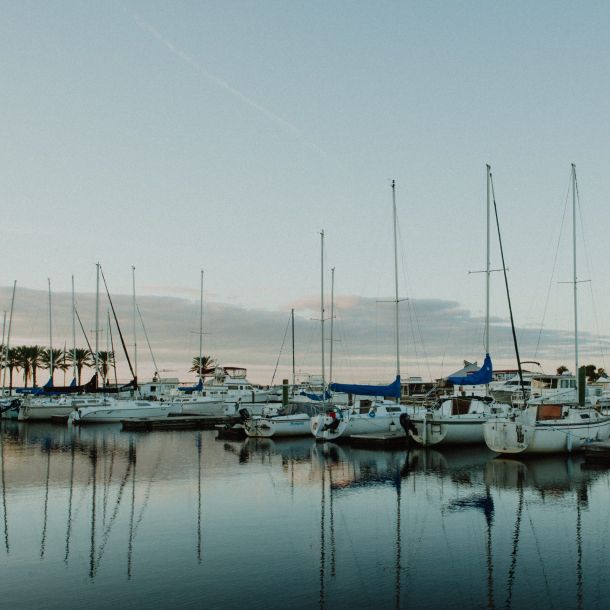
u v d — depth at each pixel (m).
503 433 27.36
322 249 45.09
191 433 42.00
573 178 38.22
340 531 15.25
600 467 24.56
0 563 12.82
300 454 29.70
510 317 33.56
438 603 10.77
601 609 10.54
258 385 65.75
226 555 13.36
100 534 14.98
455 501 18.48
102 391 54.72
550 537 14.66
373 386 34.16
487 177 36.16
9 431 43.34
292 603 10.72
